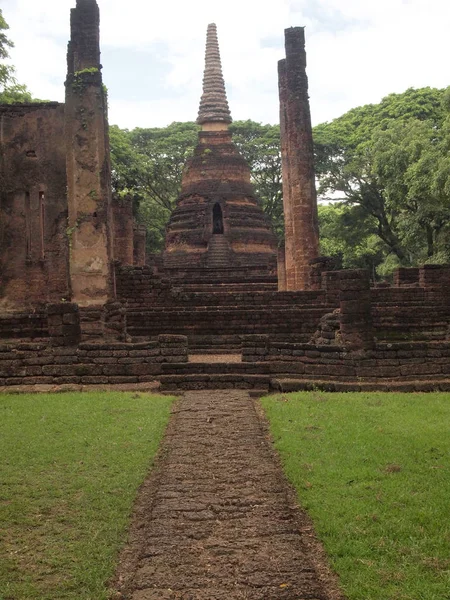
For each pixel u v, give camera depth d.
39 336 20.73
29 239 22.77
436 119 55.66
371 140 52.09
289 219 32.28
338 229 56.41
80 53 21.22
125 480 8.38
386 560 6.19
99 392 13.94
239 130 67.94
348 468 8.60
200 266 47.12
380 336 21.98
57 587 5.89
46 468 8.84
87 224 20.88
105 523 7.16
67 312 14.97
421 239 45.59
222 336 21.39
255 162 66.19
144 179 64.69
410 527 6.76
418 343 14.41
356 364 14.31
